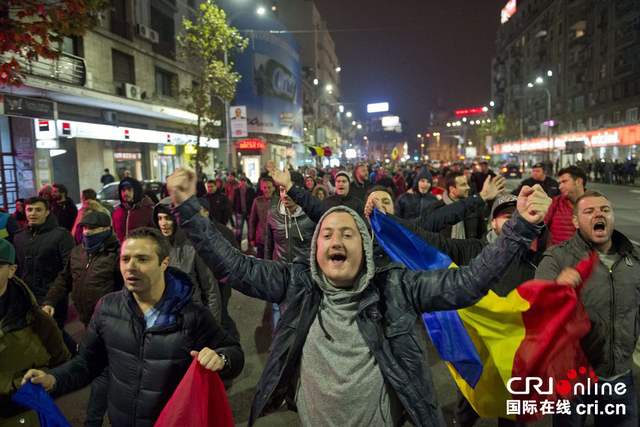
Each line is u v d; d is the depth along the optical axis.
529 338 2.64
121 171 22.84
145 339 2.44
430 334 2.88
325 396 2.00
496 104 101.19
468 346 2.75
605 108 49.66
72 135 17.58
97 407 3.00
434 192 9.04
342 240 2.02
